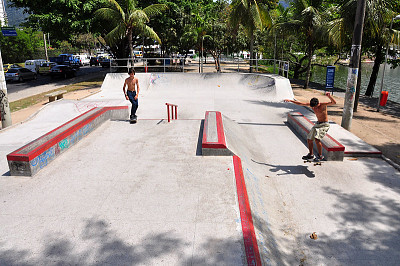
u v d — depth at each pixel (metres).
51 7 23.42
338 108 15.20
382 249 4.62
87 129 8.14
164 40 35.84
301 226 5.22
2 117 10.75
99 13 20.62
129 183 5.55
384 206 5.82
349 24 12.32
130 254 3.73
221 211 4.66
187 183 5.54
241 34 36.03
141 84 18.97
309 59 22.97
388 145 9.20
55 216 4.53
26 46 55.50
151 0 26.89
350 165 7.70
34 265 3.55
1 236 4.07
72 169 6.13
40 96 18.86
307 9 20.09
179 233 4.14
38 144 6.25
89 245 3.90
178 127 8.76
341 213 5.61
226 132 8.46
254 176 6.66
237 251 3.79
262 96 17.30
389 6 12.60
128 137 7.99
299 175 7.14
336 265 4.30
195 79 19.64
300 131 10.08
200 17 32.56
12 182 5.61
